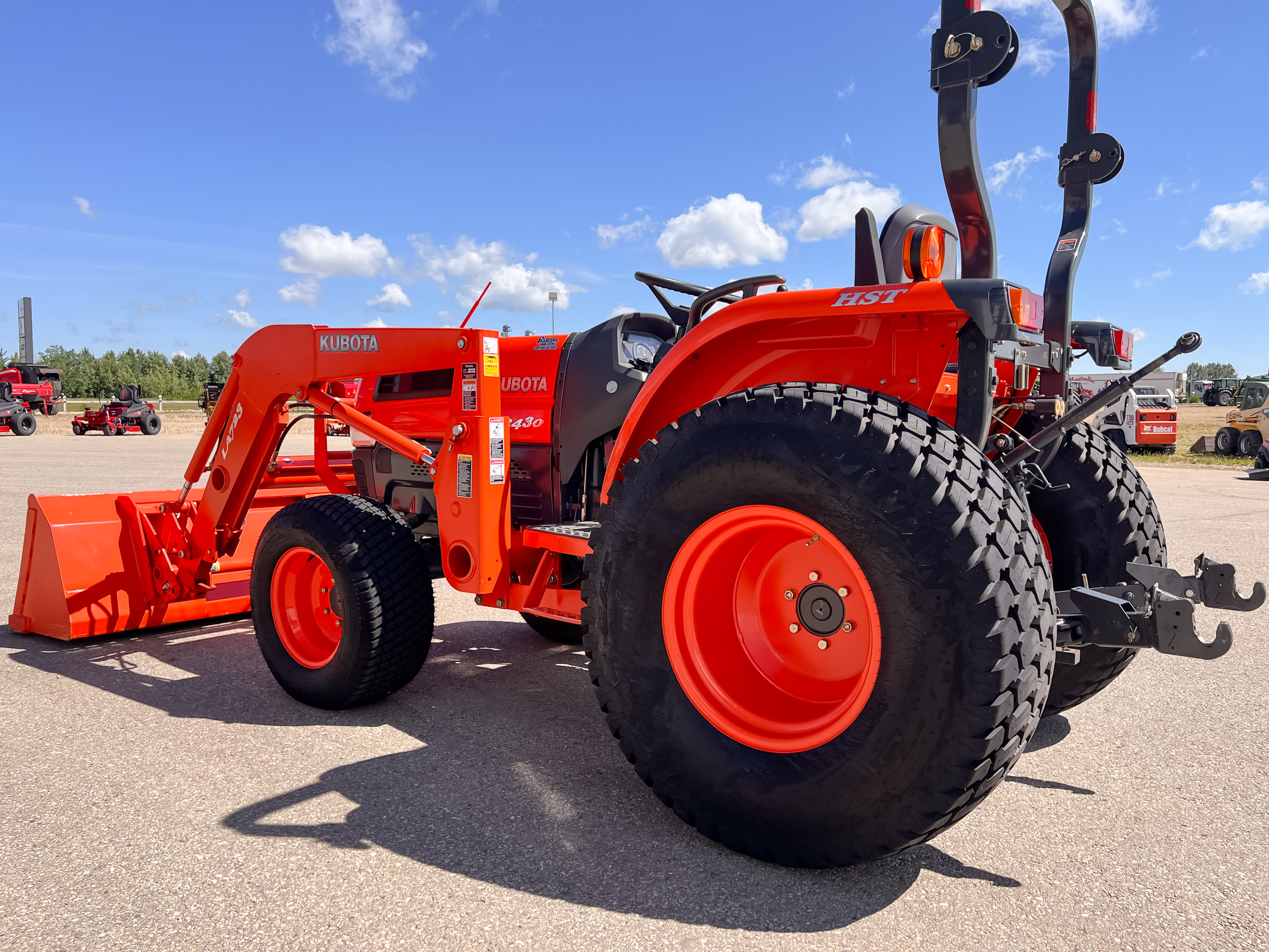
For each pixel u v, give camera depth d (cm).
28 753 268
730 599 224
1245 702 324
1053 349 257
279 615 326
